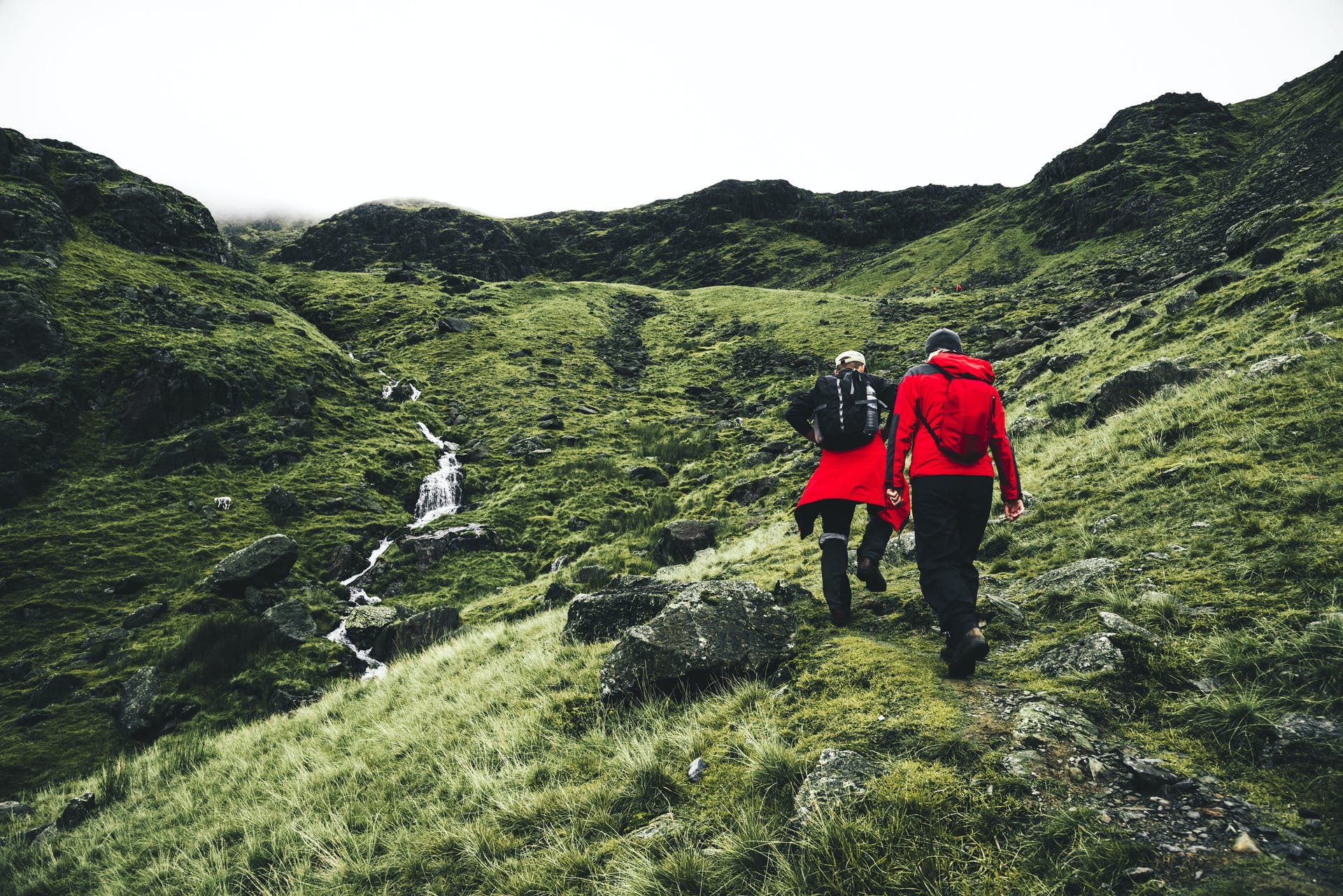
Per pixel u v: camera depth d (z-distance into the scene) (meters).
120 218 64.00
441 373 58.66
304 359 49.44
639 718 4.73
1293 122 100.75
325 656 20.58
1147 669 3.23
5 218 50.59
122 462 34.06
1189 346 12.35
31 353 38.12
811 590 6.36
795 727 3.64
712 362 63.78
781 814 2.93
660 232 188.62
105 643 21.22
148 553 27.08
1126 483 6.46
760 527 19.38
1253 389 7.28
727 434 41.72
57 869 7.70
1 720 17.89
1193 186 95.19
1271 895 1.86
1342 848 1.98
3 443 31.14
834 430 4.62
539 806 3.92
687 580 9.53
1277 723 2.61
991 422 3.74
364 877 4.07
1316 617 3.18
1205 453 6.24
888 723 3.31
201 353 42.22
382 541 31.47
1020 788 2.57
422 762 5.84
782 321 73.25
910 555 6.62
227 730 17.41
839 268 145.62
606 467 37.72
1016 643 4.08
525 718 5.57
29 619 22.66
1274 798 2.28
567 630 7.73
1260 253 15.98
